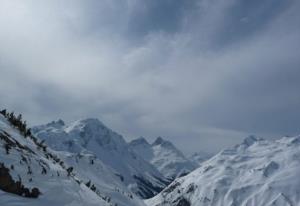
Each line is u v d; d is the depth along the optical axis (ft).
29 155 108.78
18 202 76.89
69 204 90.22
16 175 89.56
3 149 98.63
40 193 87.81
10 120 145.07
